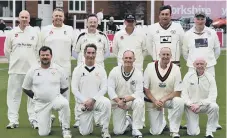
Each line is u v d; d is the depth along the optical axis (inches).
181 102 374.3
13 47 405.1
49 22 1169.4
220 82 668.1
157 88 386.3
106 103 370.0
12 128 402.9
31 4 1214.3
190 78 384.5
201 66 380.8
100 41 416.8
